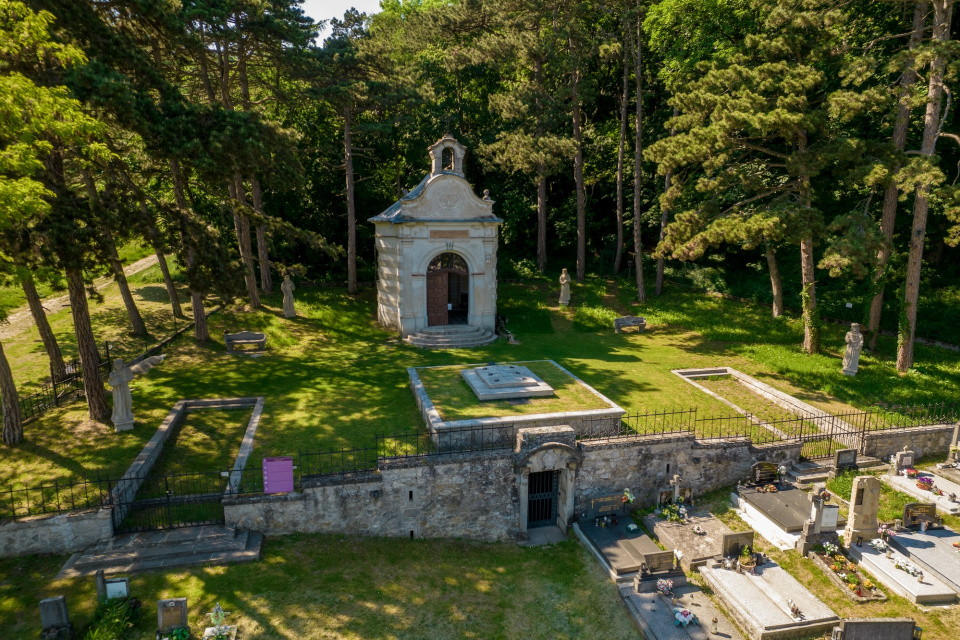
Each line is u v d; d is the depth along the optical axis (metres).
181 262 21.55
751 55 27.94
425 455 17.31
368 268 42.66
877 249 22.69
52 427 19.50
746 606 14.18
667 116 42.38
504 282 42.00
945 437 20.78
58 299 35.31
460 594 15.21
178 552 14.73
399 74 34.72
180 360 27.09
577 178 40.47
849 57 25.20
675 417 21.81
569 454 18.00
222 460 18.23
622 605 15.12
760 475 19.33
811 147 25.27
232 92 36.59
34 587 13.55
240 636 12.70
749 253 40.22
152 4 19.86
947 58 23.34
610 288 40.66
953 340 28.88
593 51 36.59
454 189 30.22
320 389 23.78
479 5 37.94
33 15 14.50
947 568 15.01
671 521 17.89
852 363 25.03
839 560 15.79
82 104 17.22
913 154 24.42
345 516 16.73
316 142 40.75
